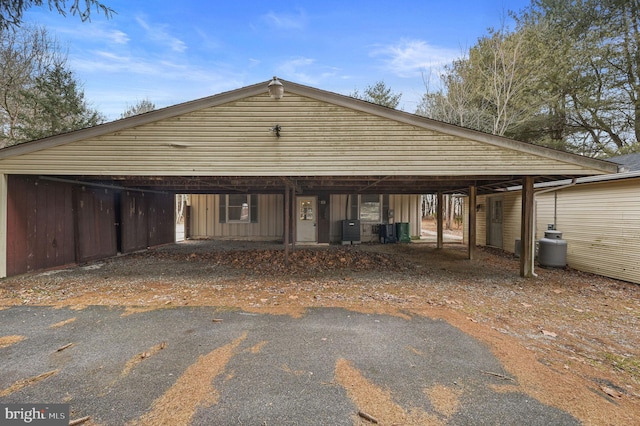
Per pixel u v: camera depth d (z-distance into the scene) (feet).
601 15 43.16
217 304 14.48
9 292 16.21
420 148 18.60
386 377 8.15
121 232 29.99
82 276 20.47
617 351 10.09
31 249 20.59
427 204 87.56
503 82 47.03
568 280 20.31
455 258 29.01
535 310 14.16
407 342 10.33
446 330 11.39
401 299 15.55
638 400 7.34
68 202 23.77
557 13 46.11
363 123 18.67
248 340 10.40
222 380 7.96
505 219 33.99
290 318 12.59
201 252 31.04
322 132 18.69
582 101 43.96
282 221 42.22
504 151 18.47
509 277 21.04
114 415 6.63
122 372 8.36
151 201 35.04
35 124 41.27
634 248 19.40
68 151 18.60
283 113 18.70
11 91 43.39
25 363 8.84
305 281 19.31
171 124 18.60
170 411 6.76
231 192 36.58
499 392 7.52
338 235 41.39
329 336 10.77
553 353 9.80
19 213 19.75
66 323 11.94
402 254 31.17
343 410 6.82
